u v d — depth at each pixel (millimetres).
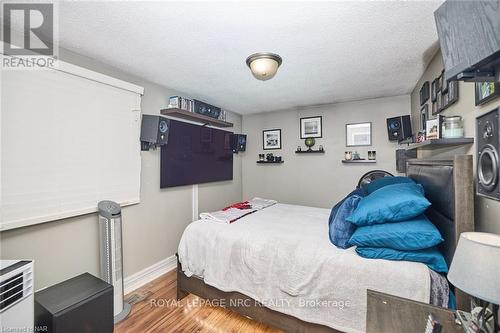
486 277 720
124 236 2305
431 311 964
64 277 1832
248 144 4332
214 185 3682
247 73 2340
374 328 911
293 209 2838
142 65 2146
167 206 2822
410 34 1613
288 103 3508
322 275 1440
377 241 1364
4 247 1539
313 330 1452
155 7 1323
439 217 1449
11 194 1544
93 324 1461
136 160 2402
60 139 1789
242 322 1827
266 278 1635
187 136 3072
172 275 2662
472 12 829
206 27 1524
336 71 2281
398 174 3084
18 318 1177
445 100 1719
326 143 3594
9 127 1539
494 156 1071
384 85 2705
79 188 1912
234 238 1852
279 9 1337
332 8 1329
